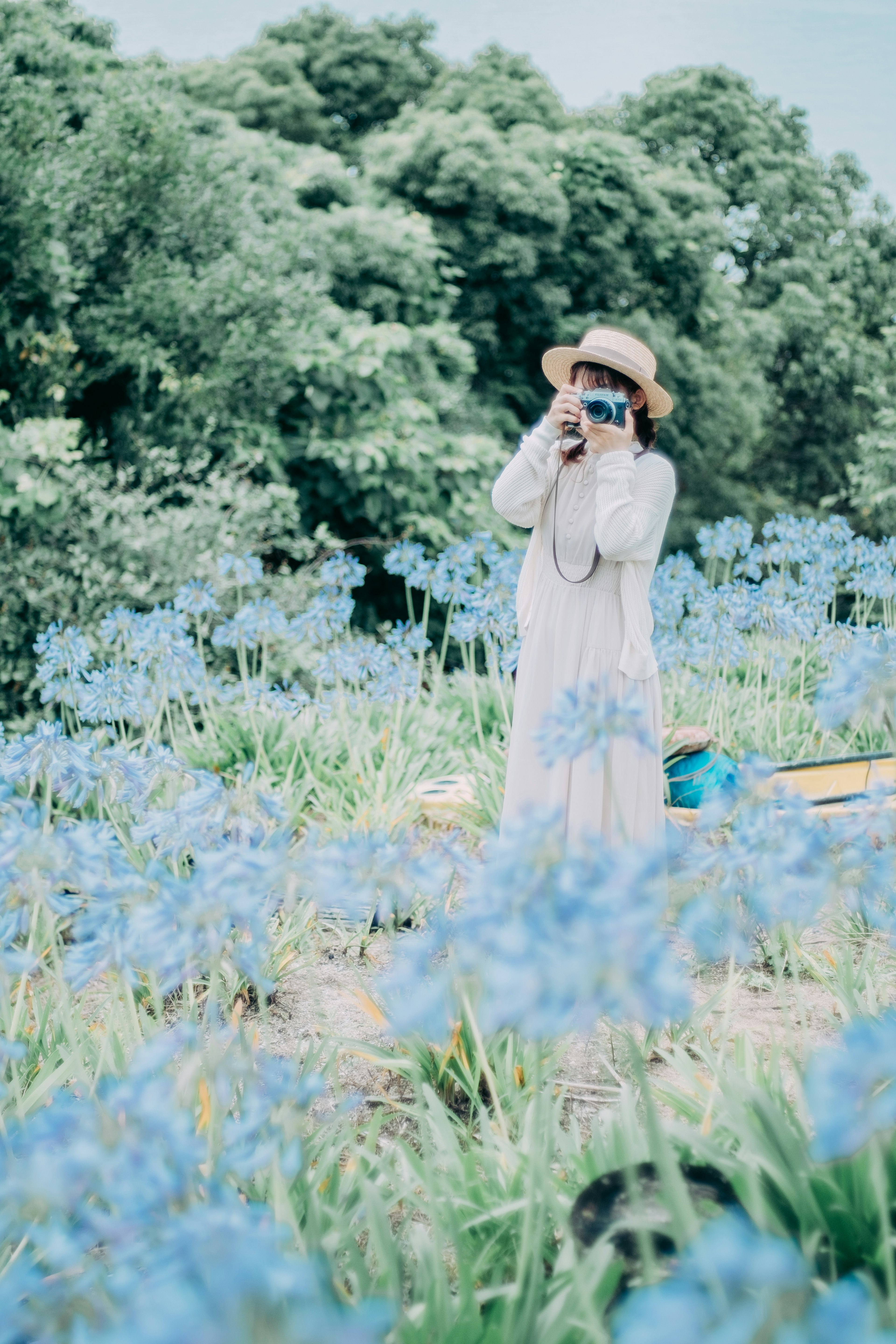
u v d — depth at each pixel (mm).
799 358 21641
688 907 1520
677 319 17438
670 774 4059
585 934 1090
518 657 4414
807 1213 1479
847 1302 835
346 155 19688
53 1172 1117
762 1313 898
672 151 21062
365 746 4637
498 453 10703
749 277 23156
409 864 1519
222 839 1872
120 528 6918
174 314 8430
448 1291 1520
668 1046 2561
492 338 14141
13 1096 1977
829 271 22734
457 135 14297
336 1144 1969
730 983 2328
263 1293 868
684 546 18531
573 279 15633
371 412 10086
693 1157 1768
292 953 3035
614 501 2816
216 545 7117
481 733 4645
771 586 5246
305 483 9812
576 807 2877
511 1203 1649
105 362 8570
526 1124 1982
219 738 4586
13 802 1754
